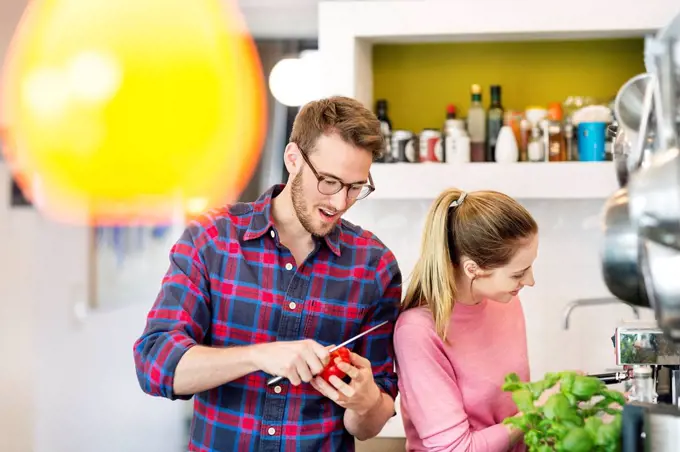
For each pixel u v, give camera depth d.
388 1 2.80
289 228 1.66
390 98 3.07
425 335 1.67
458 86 3.04
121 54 3.43
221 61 3.45
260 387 1.60
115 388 3.60
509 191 2.78
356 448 2.13
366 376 1.52
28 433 3.49
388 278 1.71
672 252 0.96
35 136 3.51
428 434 1.64
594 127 2.75
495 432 1.62
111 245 3.59
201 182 3.56
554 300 2.98
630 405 1.17
